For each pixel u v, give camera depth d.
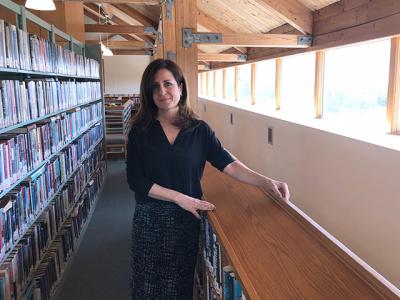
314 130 3.21
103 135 5.68
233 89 7.93
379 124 3.12
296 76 4.84
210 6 5.66
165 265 1.58
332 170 2.96
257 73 6.38
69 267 3.01
